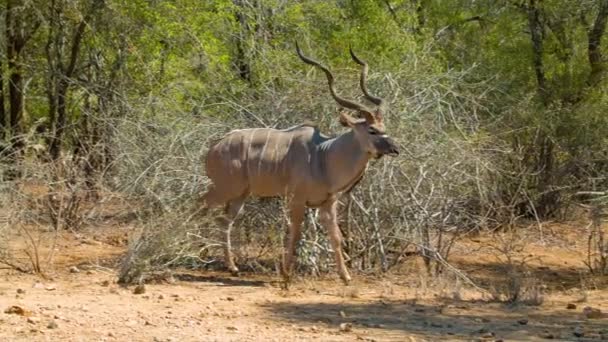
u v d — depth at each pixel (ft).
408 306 39.88
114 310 37.22
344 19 72.33
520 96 64.95
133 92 64.69
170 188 48.08
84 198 56.85
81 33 65.46
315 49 65.46
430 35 69.51
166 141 49.34
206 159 45.62
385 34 68.28
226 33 66.33
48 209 54.13
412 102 49.42
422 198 46.96
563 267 51.13
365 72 43.32
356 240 47.24
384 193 46.83
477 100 58.23
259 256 47.80
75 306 37.73
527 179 60.03
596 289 45.39
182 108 55.36
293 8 67.51
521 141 61.72
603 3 66.69
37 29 68.64
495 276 47.83
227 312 37.63
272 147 44.47
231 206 45.60
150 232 44.27
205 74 62.18
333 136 45.39
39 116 72.69
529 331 35.88
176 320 35.83
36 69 70.18
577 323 37.47
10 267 46.24
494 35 71.67
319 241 46.60
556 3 66.80
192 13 65.51
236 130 45.73
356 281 45.09
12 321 34.86
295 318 37.04
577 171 63.21
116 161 50.49
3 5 66.64
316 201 43.83
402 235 46.83
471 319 37.73
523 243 55.88
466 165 49.44
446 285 44.06
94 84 65.41
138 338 32.96
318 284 44.42
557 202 62.80
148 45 65.51
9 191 48.01
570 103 66.59
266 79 56.85
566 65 66.90
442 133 48.37
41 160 57.72
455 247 52.80
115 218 55.67
